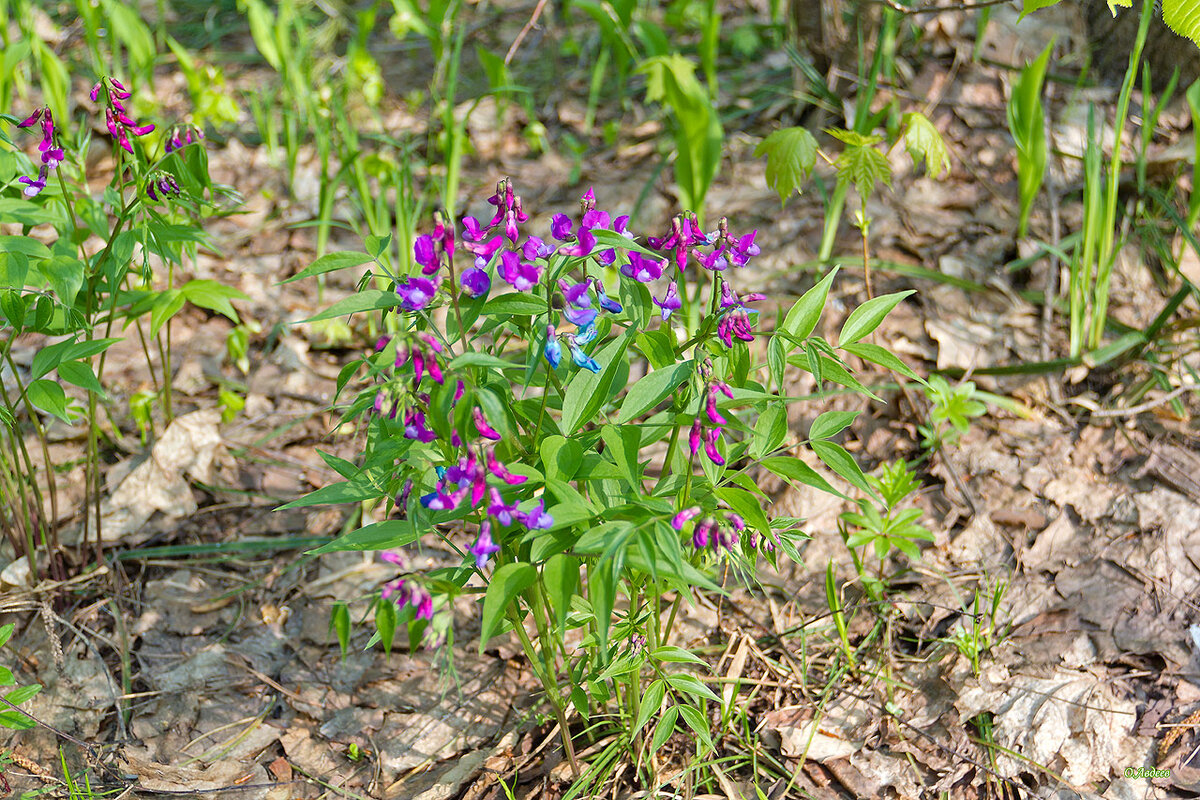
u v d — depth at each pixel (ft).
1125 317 5.59
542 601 4.24
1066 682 4.68
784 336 4.02
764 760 4.59
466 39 8.64
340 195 6.89
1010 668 4.72
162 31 8.25
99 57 7.00
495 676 4.81
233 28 8.95
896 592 4.95
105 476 5.31
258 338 5.94
